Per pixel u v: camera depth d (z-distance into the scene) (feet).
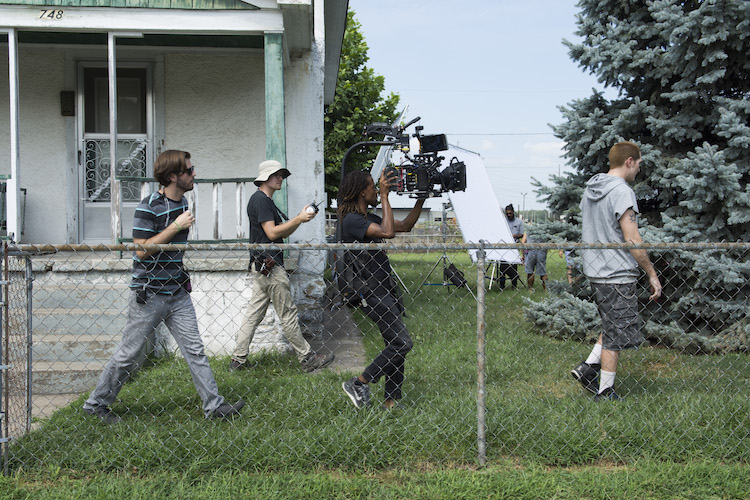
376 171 28.60
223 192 24.07
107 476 9.88
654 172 19.26
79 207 23.99
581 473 10.05
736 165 17.62
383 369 12.19
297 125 23.53
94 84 23.95
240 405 12.37
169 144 23.95
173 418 12.15
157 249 10.00
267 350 18.13
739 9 17.21
